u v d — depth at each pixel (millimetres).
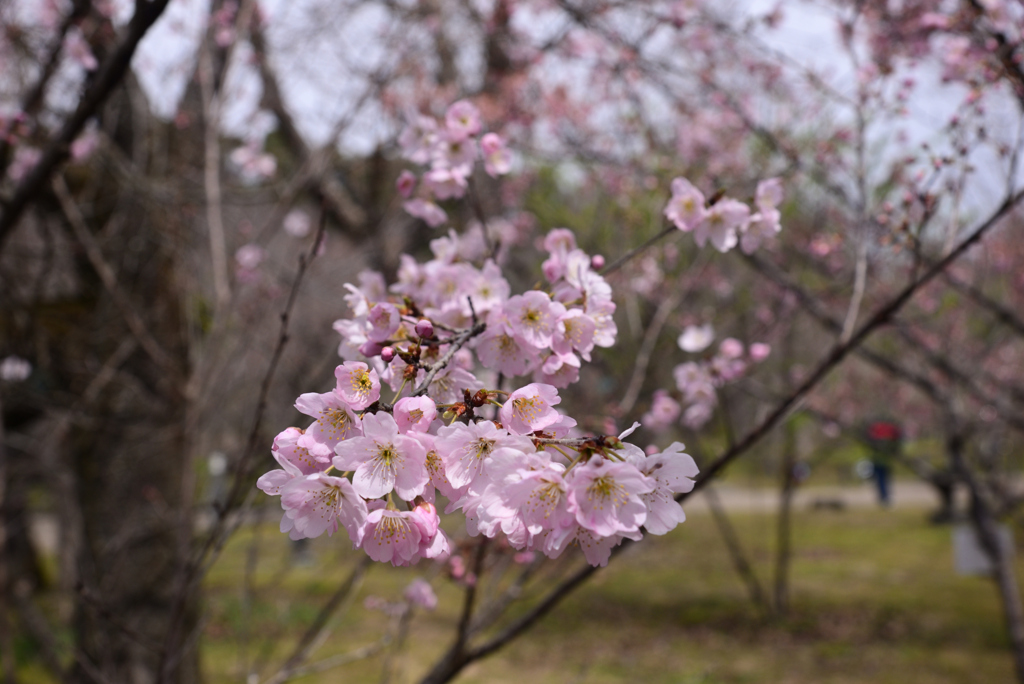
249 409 4398
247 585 3451
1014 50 2979
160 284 5102
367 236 6273
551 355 1532
